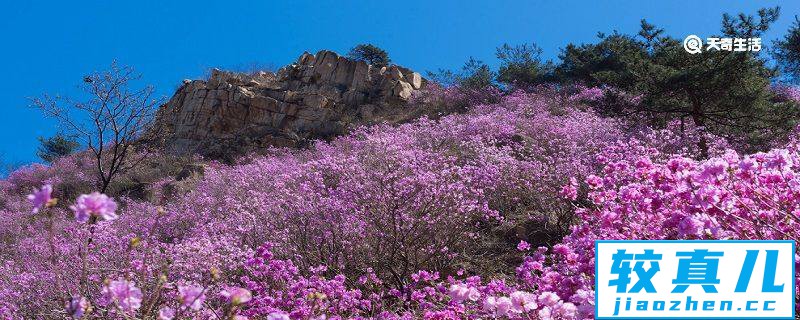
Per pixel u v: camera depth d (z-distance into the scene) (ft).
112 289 9.09
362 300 18.31
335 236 23.70
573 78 88.99
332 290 16.97
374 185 26.53
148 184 63.21
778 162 12.87
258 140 81.30
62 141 114.32
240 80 96.68
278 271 18.81
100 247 23.73
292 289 17.26
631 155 31.91
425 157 35.50
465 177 28.73
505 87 90.02
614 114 52.80
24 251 29.37
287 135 81.46
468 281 16.67
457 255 24.16
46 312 17.72
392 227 23.53
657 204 13.33
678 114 50.49
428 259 23.27
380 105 90.74
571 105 69.00
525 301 11.03
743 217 12.60
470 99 84.58
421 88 99.71
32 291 19.22
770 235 12.58
